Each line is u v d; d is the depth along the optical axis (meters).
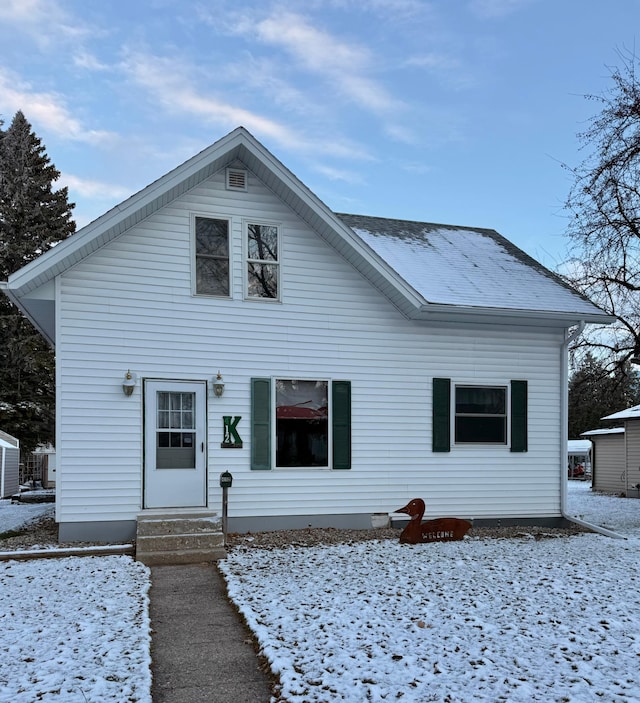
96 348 10.17
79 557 9.00
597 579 8.00
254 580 7.68
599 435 26.02
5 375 30.84
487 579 7.89
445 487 12.15
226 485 10.12
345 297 11.73
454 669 4.85
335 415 11.50
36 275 9.64
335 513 11.41
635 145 13.72
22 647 5.24
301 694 4.41
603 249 14.42
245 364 11.03
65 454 9.91
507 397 12.70
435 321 12.27
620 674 4.79
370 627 5.84
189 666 5.12
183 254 10.77
